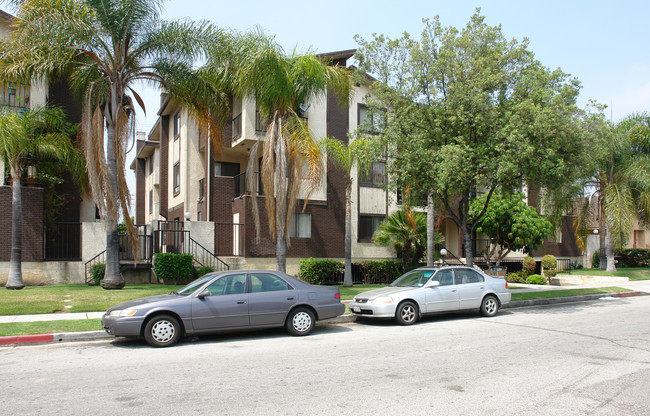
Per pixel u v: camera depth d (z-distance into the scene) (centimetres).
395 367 747
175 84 1664
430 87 1523
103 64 1574
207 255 1972
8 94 1820
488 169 1459
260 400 579
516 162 1390
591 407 555
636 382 659
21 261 1645
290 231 2172
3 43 1486
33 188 1731
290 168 1619
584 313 1418
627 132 2755
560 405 561
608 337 1011
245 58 1547
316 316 1069
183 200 2500
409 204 1700
